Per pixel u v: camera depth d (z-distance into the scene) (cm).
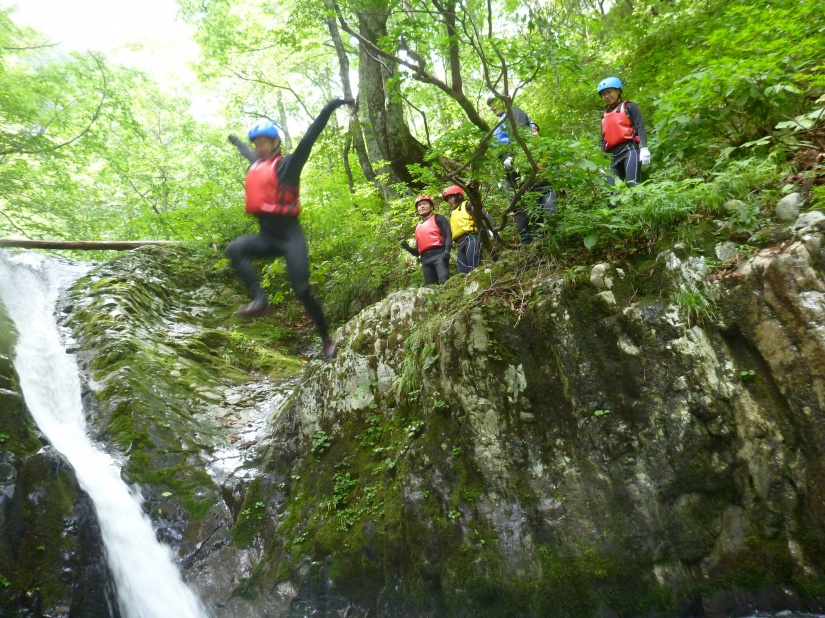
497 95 433
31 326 847
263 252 363
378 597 516
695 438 430
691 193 490
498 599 453
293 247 352
